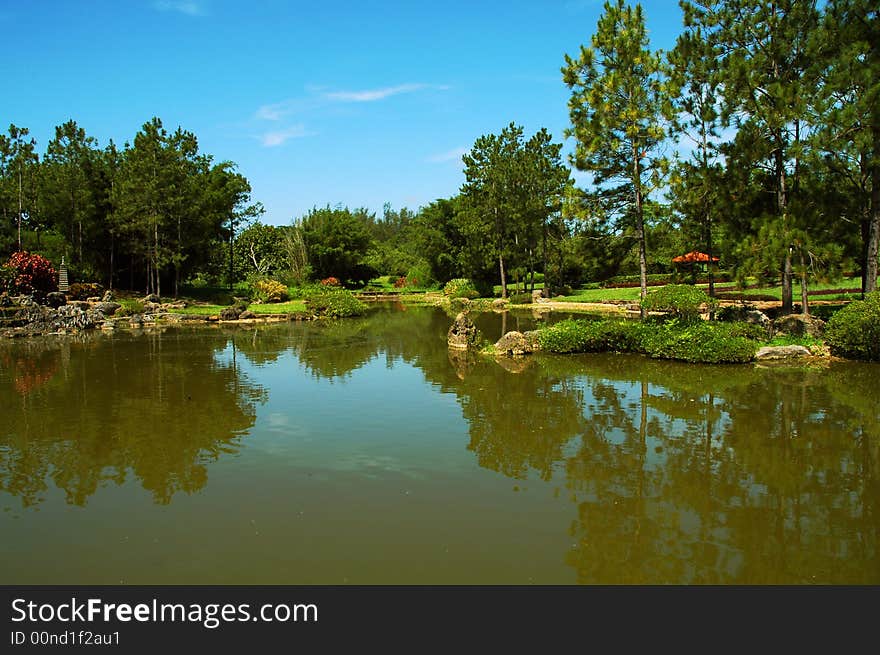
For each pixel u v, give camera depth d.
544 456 8.85
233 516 6.82
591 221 22.95
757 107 17.97
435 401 12.52
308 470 8.30
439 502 7.16
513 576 5.55
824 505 7.02
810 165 18.11
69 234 41.94
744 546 6.06
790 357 16.66
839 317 16.64
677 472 8.13
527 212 42.78
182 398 13.00
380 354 19.61
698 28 19.23
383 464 8.53
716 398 12.39
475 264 50.47
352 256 64.06
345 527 6.52
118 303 34.78
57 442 9.72
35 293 32.53
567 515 6.78
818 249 17.50
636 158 21.72
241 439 9.82
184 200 41.72
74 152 40.91
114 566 5.80
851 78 16.61
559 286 48.28
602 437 9.79
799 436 9.69
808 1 17.80
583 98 21.83
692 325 18.09
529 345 19.09
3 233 41.41
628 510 6.91
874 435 9.69
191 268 46.88
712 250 25.48
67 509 7.07
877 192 17.80
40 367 17.33
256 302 44.00
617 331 18.78
